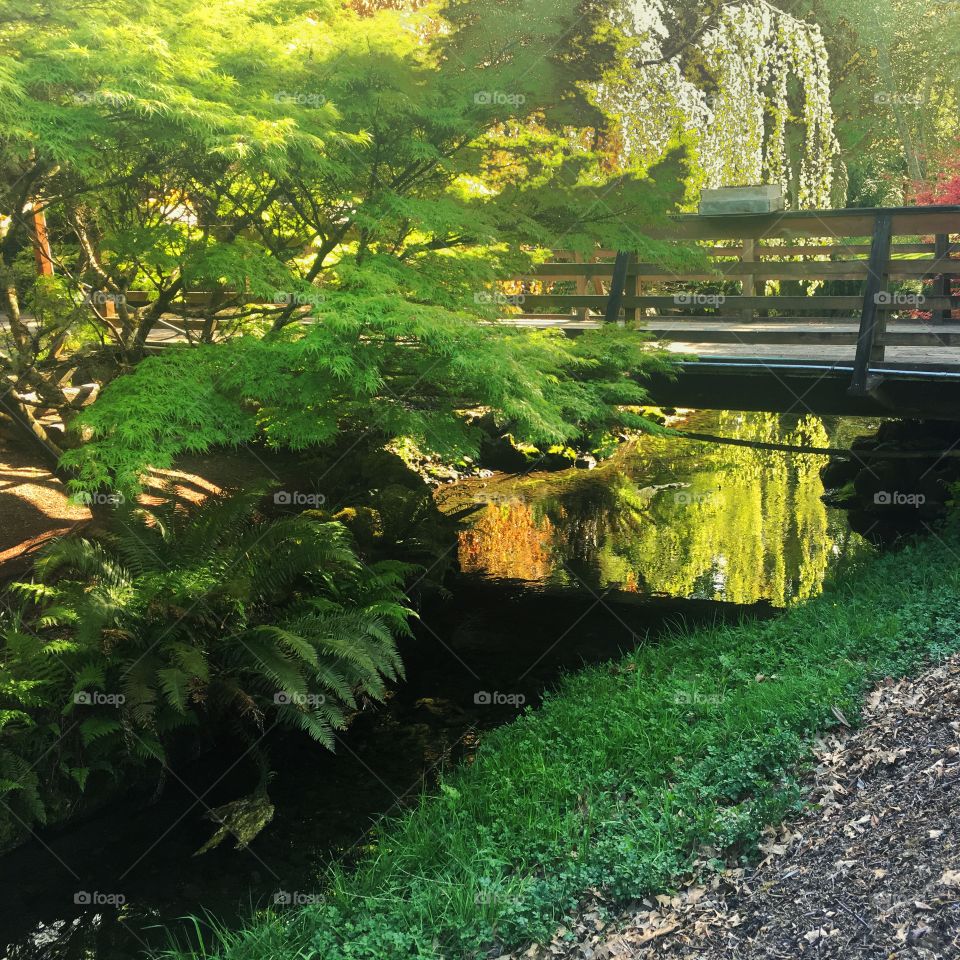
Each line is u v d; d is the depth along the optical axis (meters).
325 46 7.11
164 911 5.48
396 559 9.80
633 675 7.41
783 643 7.29
